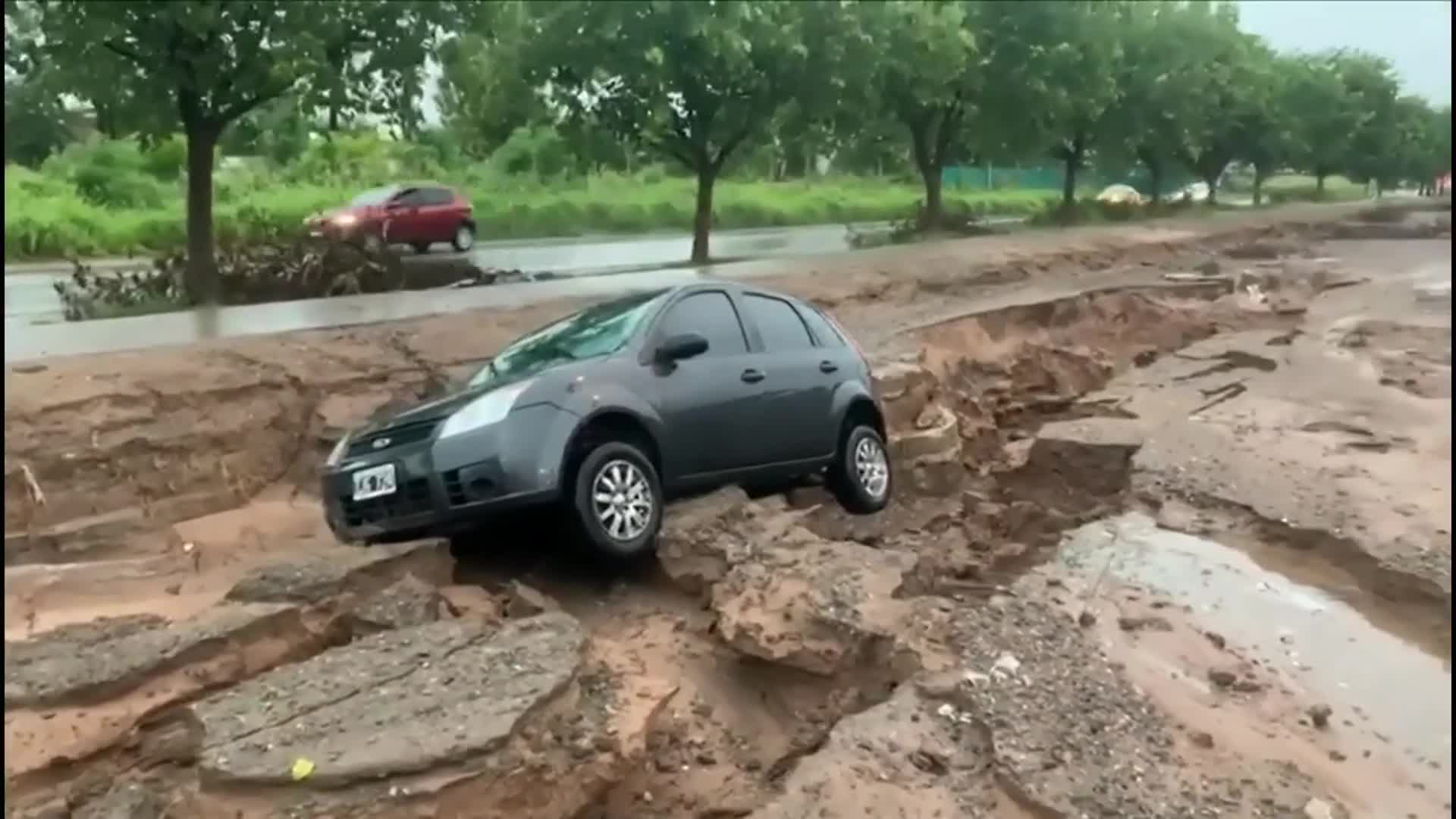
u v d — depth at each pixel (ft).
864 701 22.71
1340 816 19.39
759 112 89.56
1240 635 27.30
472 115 85.30
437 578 25.57
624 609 25.67
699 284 30.14
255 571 24.90
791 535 27.94
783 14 87.25
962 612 25.70
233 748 17.76
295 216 101.45
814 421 31.40
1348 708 23.97
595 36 81.51
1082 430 44.19
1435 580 28.68
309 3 59.57
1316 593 29.99
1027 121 124.36
